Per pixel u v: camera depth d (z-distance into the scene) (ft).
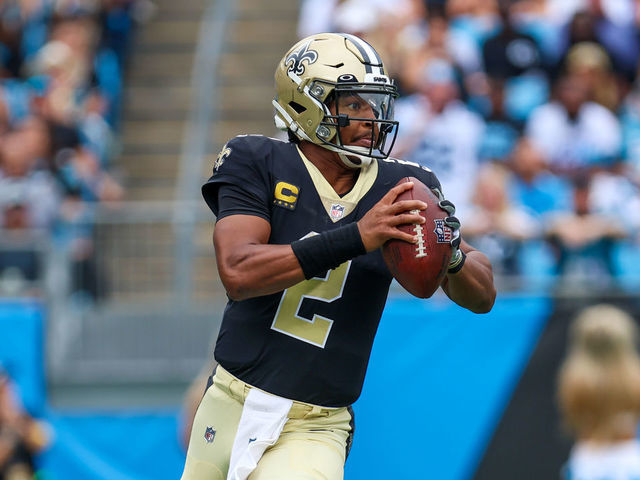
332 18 98.58
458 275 32.83
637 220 83.15
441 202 31.01
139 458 74.49
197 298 78.59
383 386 70.18
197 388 56.59
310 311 32.32
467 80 91.86
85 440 74.13
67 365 75.61
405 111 89.20
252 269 29.81
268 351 32.45
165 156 108.68
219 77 114.11
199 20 119.14
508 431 69.51
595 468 47.50
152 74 114.83
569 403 48.06
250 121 111.45
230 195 31.86
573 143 88.63
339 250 29.53
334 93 32.09
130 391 75.92
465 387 69.87
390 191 30.25
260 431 32.35
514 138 88.69
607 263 77.71
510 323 70.44
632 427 47.62
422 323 70.38
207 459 33.50
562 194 85.76
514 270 77.20
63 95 94.32
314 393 32.58
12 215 84.28
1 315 72.59
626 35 96.84
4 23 107.65
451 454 69.62
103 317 77.20
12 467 72.18
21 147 87.30
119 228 77.92
